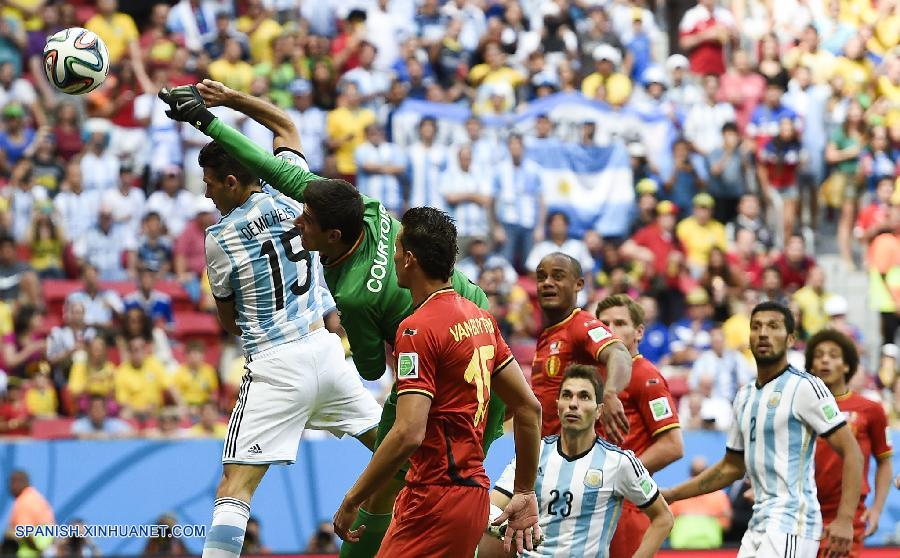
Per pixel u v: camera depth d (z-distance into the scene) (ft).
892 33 226.79
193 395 156.25
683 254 185.26
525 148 191.21
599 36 212.64
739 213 197.36
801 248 185.57
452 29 207.92
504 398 66.13
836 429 82.43
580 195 192.03
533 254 186.39
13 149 182.29
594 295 180.55
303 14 208.95
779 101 205.67
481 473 64.13
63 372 153.99
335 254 69.87
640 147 198.18
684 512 132.26
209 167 73.87
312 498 132.26
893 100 216.74
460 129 190.49
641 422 84.53
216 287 75.00
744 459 85.61
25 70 198.18
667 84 211.82
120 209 177.78
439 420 62.90
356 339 71.36
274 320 74.64
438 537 62.85
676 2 233.55
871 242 200.03
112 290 169.58
